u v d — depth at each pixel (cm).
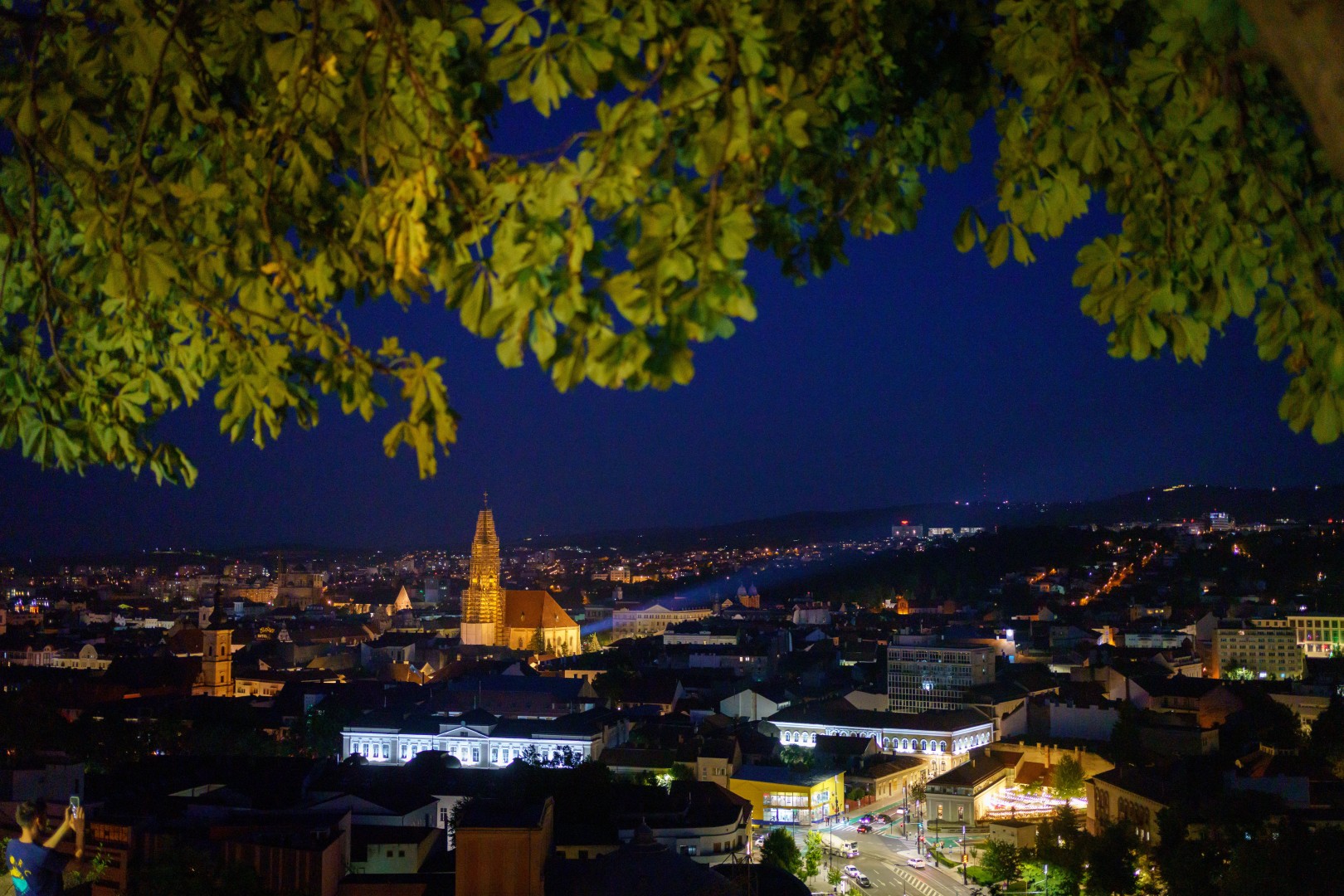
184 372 1531
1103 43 1493
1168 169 1401
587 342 996
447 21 1309
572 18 1130
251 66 1530
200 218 1457
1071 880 14525
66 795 12662
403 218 1188
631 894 10419
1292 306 1363
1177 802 14912
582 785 16738
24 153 1497
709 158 1056
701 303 984
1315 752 18700
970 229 1434
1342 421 1327
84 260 1512
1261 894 11188
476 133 1205
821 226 1448
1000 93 1579
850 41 1372
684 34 1084
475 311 1066
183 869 10612
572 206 1029
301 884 10938
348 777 16512
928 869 17925
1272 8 809
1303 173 1398
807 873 16262
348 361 1292
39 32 1477
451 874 11800
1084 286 1452
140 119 1592
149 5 1475
